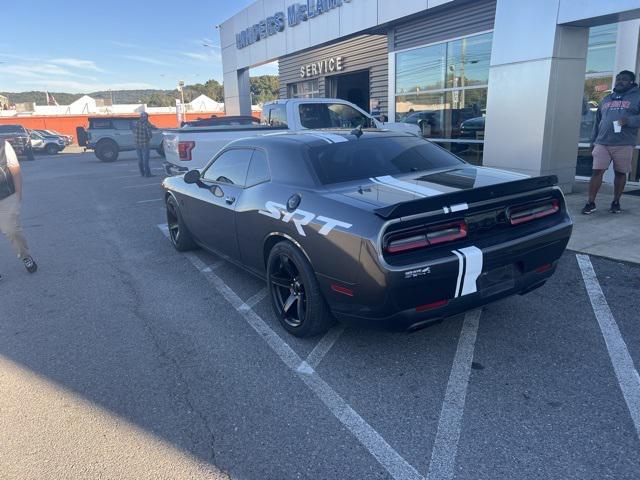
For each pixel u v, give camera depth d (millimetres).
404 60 12367
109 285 5234
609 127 6215
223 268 5602
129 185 13305
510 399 2898
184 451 2619
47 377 3436
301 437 2680
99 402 3105
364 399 2988
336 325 3984
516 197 3244
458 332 3738
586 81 8969
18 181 5492
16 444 2742
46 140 30422
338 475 2393
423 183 3449
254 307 4453
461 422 2723
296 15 14266
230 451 2602
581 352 3369
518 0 7516
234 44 18906
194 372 3404
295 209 3523
